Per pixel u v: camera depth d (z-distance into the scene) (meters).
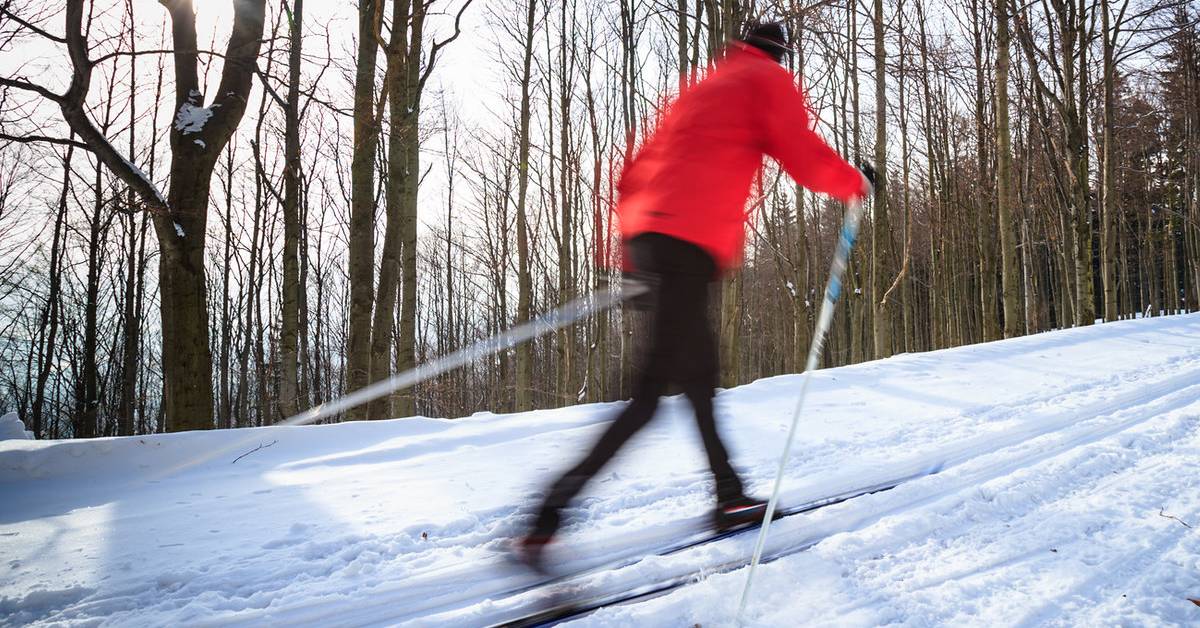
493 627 1.99
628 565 2.40
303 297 20.75
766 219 15.50
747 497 2.70
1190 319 9.59
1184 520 2.52
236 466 4.27
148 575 2.50
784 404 5.47
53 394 20.34
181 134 7.34
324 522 3.08
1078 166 13.43
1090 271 13.32
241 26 7.69
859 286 18.91
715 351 2.39
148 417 23.55
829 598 2.07
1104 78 14.22
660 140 2.44
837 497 3.06
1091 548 2.34
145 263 18.86
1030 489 2.94
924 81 15.27
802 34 9.09
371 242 8.81
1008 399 5.18
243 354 22.83
